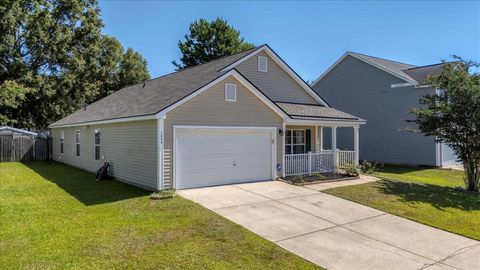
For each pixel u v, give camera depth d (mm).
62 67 32531
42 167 19688
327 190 11711
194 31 41031
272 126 13633
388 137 22453
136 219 7871
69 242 6352
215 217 8133
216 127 11945
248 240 6703
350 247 6617
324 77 26484
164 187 10828
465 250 6691
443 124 13164
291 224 7910
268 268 5504
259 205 9469
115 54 38625
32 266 5312
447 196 11414
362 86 23953
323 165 15609
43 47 30781
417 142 21016
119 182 13336
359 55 24078
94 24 33906
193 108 11383
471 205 10391
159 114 10555
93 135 16859
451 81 12898
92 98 36125
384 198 10742
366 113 23688
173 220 7828
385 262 5961
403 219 8648
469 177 12992
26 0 28656
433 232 7754
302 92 18406
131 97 16609
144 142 11672
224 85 12133
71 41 32812
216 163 12086
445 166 20625
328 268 5613
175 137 11031
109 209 8805
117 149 13953
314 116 15227
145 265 5414
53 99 32406
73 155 20312
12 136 25500
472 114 12461
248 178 12992
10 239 6520
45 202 9727
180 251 6012
